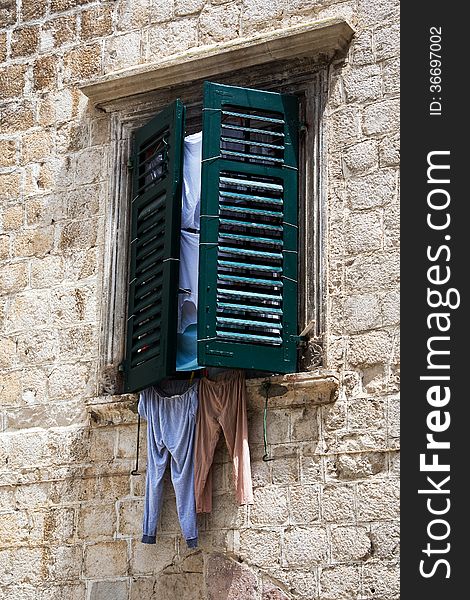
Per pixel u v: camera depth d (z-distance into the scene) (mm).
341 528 11719
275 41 12773
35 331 13562
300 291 12438
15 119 14242
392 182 12305
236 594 11945
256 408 12266
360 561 11586
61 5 14352
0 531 13133
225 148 12766
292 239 12508
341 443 11891
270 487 12039
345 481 11805
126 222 13438
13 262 13852
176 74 13250
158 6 13852
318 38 12680
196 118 13266
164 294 12594
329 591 11633
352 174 12477
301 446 12023
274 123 12695
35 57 14328
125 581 12484
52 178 13914
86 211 13664
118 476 12812
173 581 12258
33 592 12859
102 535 12719
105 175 13672
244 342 12172
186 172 12977
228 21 13445
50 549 12898
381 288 12117
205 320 12141
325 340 12164
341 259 12336
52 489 13062
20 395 13453
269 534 11961
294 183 12625
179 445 12367
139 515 12609
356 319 12133
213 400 12359
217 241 12344
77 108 13984
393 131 12414
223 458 12297
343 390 12016
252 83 13031
